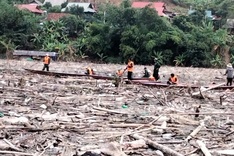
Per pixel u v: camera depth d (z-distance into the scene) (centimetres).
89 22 8431
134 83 2592
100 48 7269
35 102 1672
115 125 1241
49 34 7781
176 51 7088
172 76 2570
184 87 2464
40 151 951
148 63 6975
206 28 7656
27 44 7575
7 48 7019
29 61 6009
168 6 11994
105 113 1482
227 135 1163
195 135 1169
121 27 7194
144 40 6994
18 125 1188
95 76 2952
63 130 1162
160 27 7212
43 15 9325
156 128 1218
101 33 7325
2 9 7700
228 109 1725
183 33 7294
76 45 7469
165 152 956
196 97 2053
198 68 6384
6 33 7462
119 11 7294
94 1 12094
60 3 11794
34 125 1202
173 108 1664
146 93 2153
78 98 1838
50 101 1691
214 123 1369
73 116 1391
